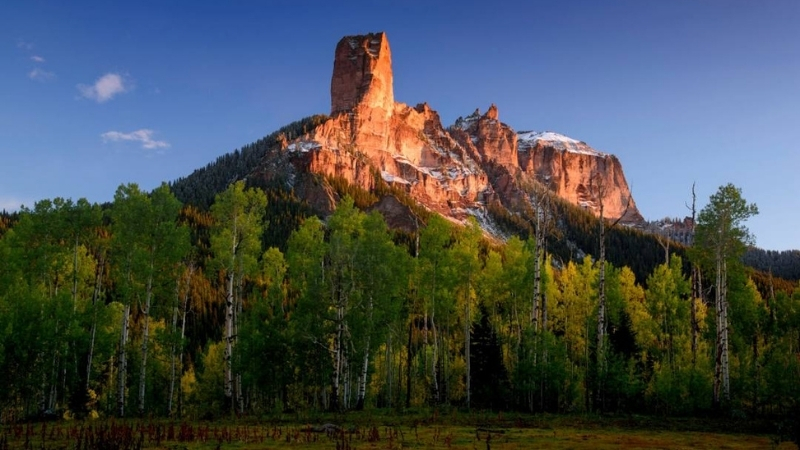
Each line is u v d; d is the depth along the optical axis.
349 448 16.64
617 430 25.02
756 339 41.84
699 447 19.22
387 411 34.44
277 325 35.31
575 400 41.03
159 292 37.19
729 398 34.19
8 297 32.31
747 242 35.50
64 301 33.66
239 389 38.19
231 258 34.59
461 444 18.98
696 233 36.84
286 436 20.52
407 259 40.50
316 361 34.59
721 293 35.53
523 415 32.66
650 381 39.88
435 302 39.88
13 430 22.41
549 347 36.34
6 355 28.52
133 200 35.16
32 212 38.19
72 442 18.70
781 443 20.44
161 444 18.44
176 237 35.41
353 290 35.22
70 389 37.38
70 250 39.44
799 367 34.88
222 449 17.25
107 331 40.00
